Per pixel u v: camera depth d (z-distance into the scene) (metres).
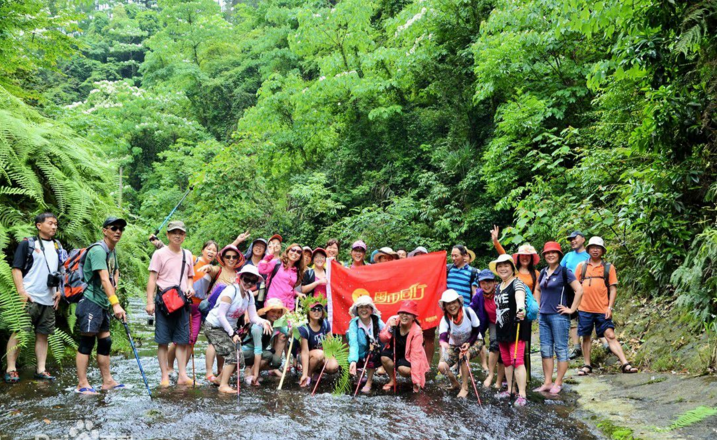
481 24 14.41
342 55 21.89
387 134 19.25
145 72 41.56
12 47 10.35
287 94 22.06
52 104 17.05
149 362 7.61
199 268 7.06
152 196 25.17
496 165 13.27
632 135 7.52
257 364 6.50
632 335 7.80
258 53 35.84
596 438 4.64
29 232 6.27
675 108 6.55
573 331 8.05
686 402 5.10
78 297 5.62
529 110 12.46
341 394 6.08
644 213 7.43
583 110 13.18
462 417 5.22
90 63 48.09
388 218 14.96
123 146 29.80
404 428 4.84
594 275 7.12
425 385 6.71
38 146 6.62
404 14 18.83
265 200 16.66
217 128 35.16
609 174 9.67
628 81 9.45
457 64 16.66
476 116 16.48
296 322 6.36
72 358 7.43
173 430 4.53
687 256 6.70
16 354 6.21
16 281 5.66
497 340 6.23
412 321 6.40
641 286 8.73
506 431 4.80
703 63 6.35
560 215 10.21
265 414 5.12
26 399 5.27
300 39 22.25
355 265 8.03
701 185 6.98
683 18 6.08
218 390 6.05
